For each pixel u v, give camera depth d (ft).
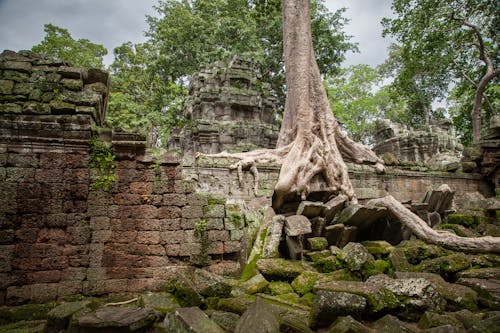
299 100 41.04
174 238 22.36
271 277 20.31
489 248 22.18
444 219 31.14
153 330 15.07
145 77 89.10
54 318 15.89
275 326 13.58
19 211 20.21
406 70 73.61
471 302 15.98
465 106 91.97
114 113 68.08
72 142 21.67
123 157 22.56
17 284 19.43
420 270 20.49
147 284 21.13
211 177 33.14
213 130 63.87
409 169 45.93
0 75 22.20
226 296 18.17
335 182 35.68
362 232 27.35
